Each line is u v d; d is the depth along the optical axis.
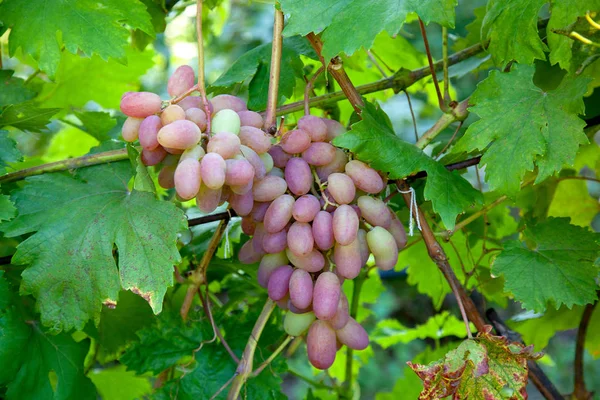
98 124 0.83
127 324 0.76
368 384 1.93
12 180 0.65
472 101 0.64
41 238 0.62
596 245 0.66
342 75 0.64
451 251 0.88
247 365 0.66
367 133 0.60
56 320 0.61
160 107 0.59
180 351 0.70
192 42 1.67
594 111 0.79
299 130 0.61
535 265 0.66
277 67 0.63
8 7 0.68
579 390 0.84
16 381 0.64
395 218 0.64
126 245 0.60
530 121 0.62
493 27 0.65
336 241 0.59
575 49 0.65
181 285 0.83
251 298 0.86
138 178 0.60
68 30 0.67
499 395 0.58
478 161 0.67
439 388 0.58
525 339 0.86
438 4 0.59
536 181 0.62
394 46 0.93
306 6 0.61
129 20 0.68
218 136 0.57
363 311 1.00
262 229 0.63
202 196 0.57
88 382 0.68
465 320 0.63
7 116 0.68
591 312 0.82
